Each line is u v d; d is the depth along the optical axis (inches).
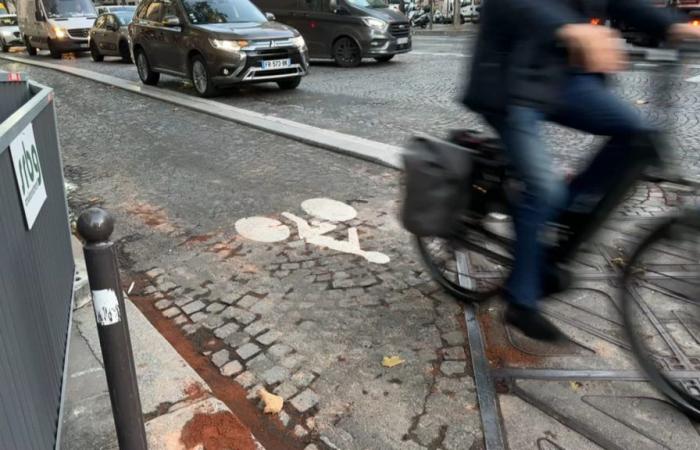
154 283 151.9
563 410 99.9
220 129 316.5
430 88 410.6
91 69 637.3
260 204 202.8
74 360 115.0
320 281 148.7
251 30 407.5
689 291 97.7
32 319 84.6
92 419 99.1
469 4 1385.3
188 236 179.3
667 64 96.3
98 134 319.6
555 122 100.1
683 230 95.0
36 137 107.3
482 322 126.7
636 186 98.7
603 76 97.1
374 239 171.6
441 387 107.9
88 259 71.1
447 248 133.9
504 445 93.0
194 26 416.2
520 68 92.3
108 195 219.3
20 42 1024.2
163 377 109.2
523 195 99.3
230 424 97.5
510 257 112.4
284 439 97.7
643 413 98.8
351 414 102.3
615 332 119.9
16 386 70.5
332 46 557.6
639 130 91.0
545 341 105.3
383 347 120.4
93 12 852.0
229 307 138.6
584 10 92.1
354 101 378.6
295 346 122.1
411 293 140.9
